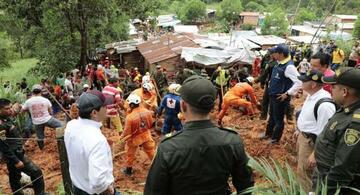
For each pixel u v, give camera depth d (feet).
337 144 10.30
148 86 30.19
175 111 26.17
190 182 7.88
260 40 117.39
